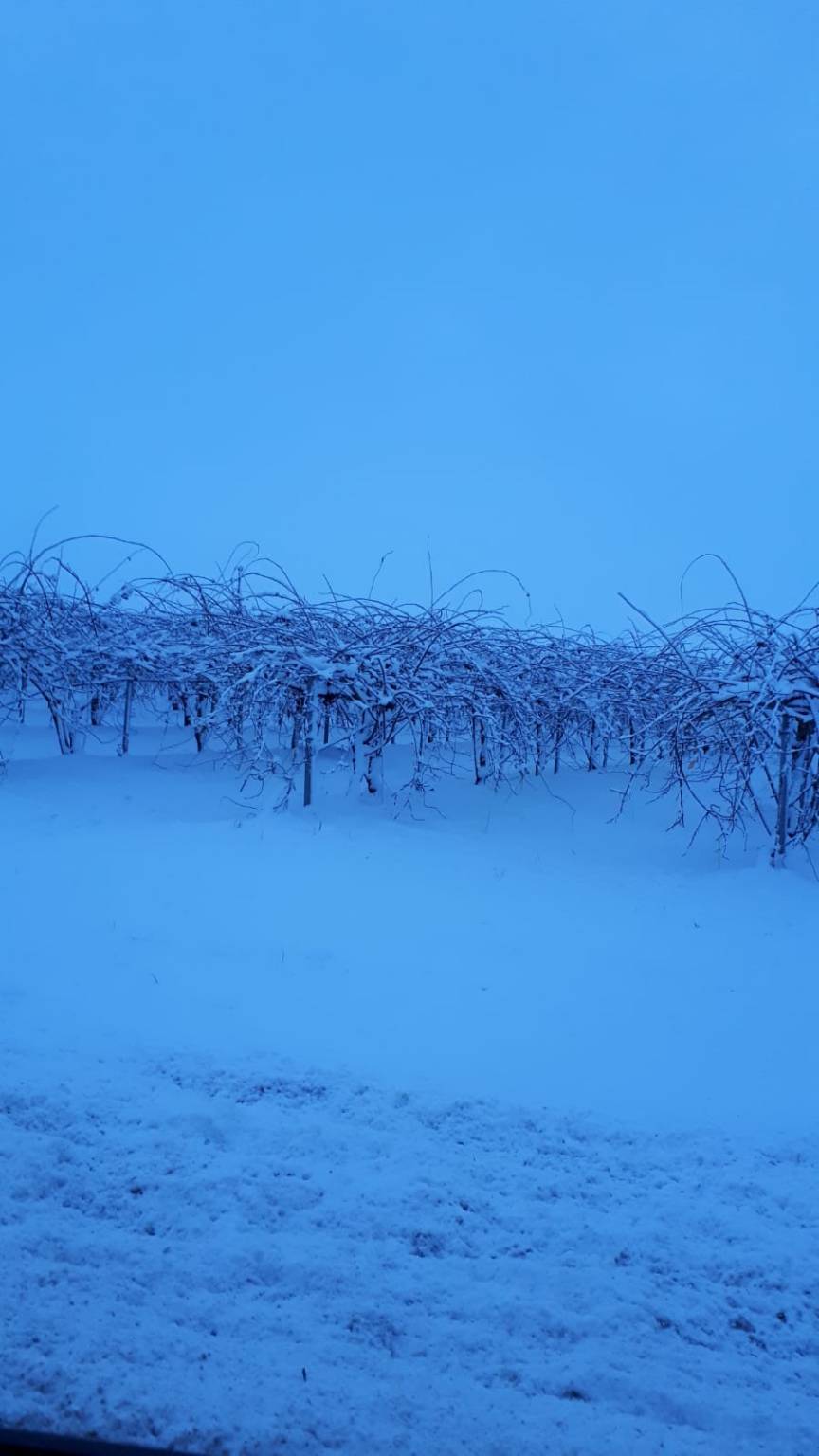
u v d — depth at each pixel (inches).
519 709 526.3
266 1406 115.6
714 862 408.8
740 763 415.5
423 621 528.7
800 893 362.6
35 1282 135.4
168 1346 124.3
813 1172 174.7
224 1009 238.1
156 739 603.5
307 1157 171.9
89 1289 134.6
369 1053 216.8
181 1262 141.2
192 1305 132.2
